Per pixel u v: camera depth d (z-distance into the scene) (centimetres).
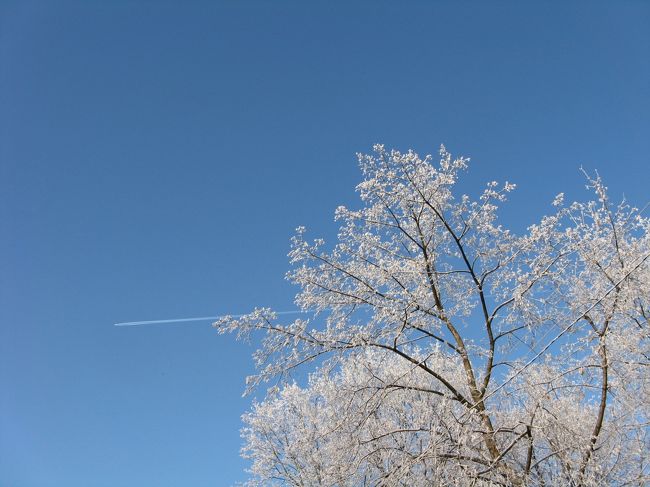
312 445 934
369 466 877
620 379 801
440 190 973
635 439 852
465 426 773
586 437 756
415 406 930
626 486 824
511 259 928
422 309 907
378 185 955
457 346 921
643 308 894
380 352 976
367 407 875
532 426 745
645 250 872
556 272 895
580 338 813
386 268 934
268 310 914
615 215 891
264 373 905
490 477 779
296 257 966
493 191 948
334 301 949
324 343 909
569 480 755
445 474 762
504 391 844
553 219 915
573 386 782
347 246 973
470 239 954
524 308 887
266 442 1398
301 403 1343
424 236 980
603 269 870
